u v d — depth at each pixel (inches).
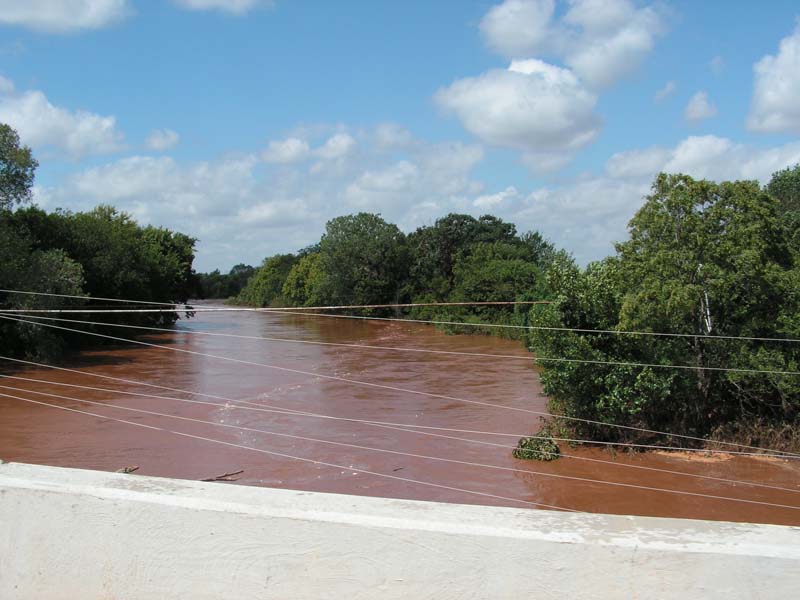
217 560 96.9
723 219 540.1
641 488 439.2
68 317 1168.8
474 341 1488.7
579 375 548.7
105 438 562.6
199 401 730.2
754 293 536.1
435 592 90.7
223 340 1553.9
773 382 522.3
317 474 463.5
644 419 556.4
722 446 527.8
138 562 99.8
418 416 658.2
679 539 88.7
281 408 697.6
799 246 597.6
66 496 103.0
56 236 1398.9
